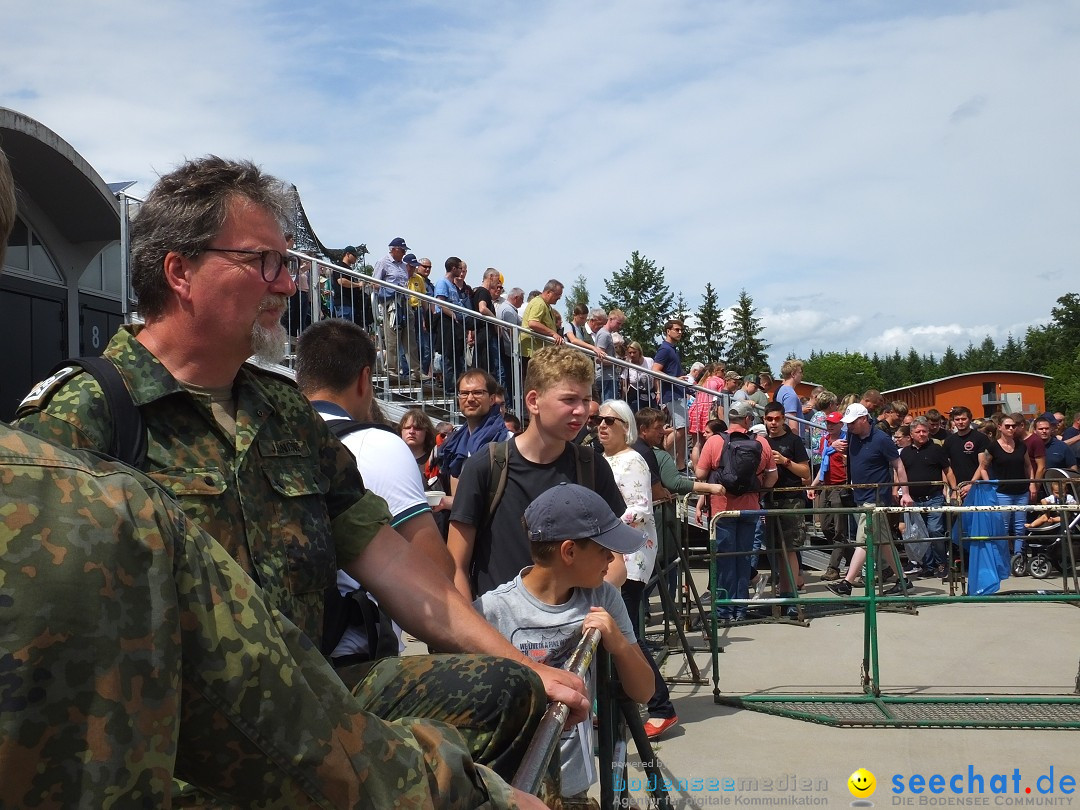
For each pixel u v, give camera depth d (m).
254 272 1.70
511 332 10.14
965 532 8.74
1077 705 5.57
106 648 0.84
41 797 0.80
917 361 145.62
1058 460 12.32
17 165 10.41
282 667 1.00
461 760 1.21
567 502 2.82
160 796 0.86
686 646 6.27
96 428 1.50
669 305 67.88
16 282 10.99
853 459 9.52
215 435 1.63
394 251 10.09
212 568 0.98
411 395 9.64
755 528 8.20
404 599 1.92
